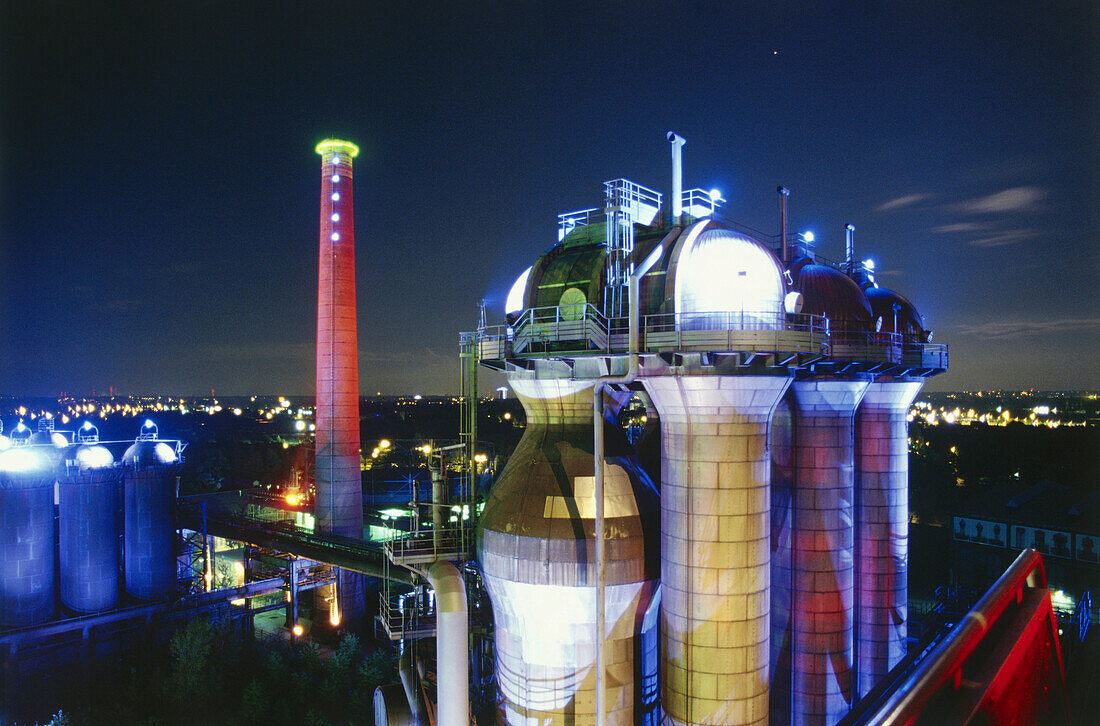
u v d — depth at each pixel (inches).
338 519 2785.4
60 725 1795.0
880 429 1524.4
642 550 1070.4
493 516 1135.6
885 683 1279.5
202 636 2087.8
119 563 2490.2
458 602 1135.6
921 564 2970.0
